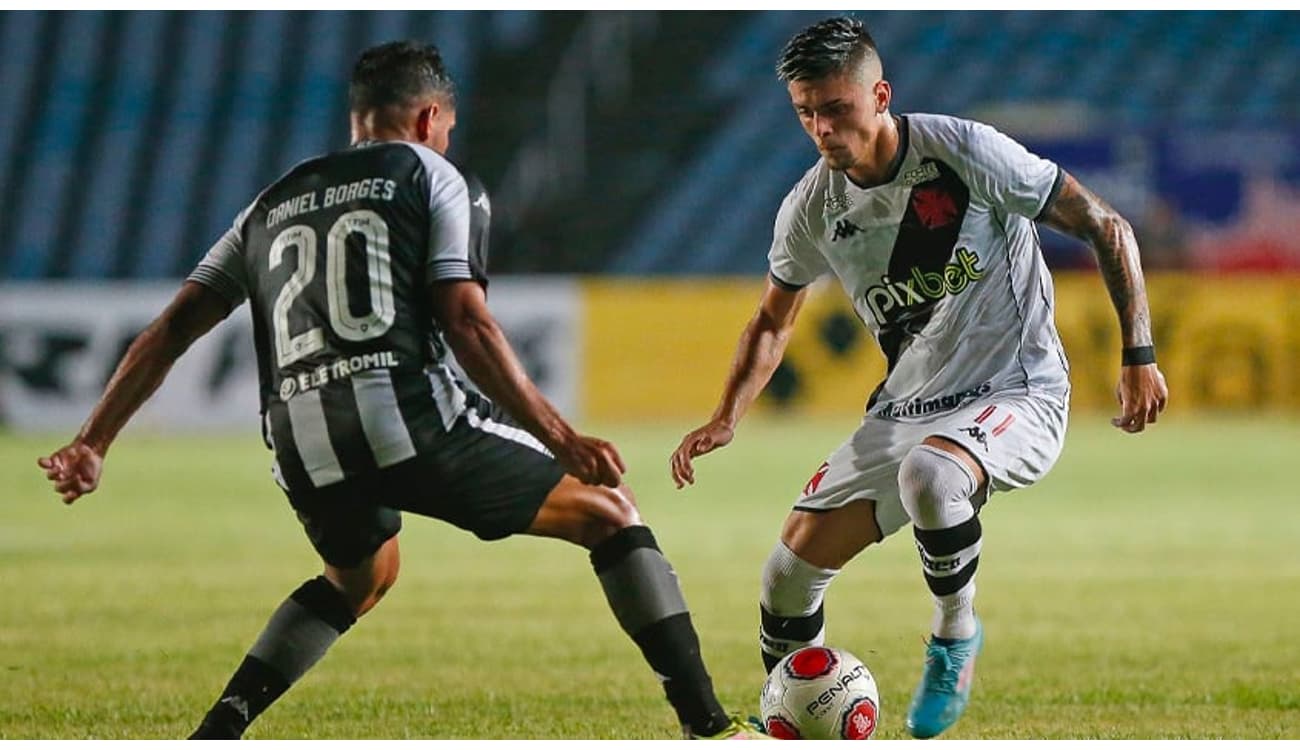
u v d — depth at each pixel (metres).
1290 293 42.03
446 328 8.63
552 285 43.41
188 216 55.56
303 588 9.60
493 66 57.84
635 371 43.22
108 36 59.66
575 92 56.69
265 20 59.94
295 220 8.95
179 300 9.34
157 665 13.14
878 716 10.71
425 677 12.62
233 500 27.94
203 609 16.41
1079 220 10.12
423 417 8.78
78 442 9.24
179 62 59.41
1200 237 44.12
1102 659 13.30
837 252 10.49
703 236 53.06
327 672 12.85
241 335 42.53
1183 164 44.09
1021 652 13.67
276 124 58.03
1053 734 10.30
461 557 21.34
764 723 10.12
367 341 8.73
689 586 18.08
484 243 8.96
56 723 10.73
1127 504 26.80
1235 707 11.16
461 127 55.97
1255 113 54.44
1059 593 17.38
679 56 57.38
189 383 42.50
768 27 57.84
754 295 43.38
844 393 42.59
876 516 10.59
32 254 54.53
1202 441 37.97
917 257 10.26
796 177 54.22
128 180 56.41
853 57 9.62
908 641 14.52
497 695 11.83
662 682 9.29
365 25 59.81
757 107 56.03
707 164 54.69
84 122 57.94
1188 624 15.23
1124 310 10.14
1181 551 21.06
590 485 8.58
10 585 18.19
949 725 10.33
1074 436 39.31
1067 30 57.22
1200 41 56.84
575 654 13.75
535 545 22.83
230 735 9.36
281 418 8.91
